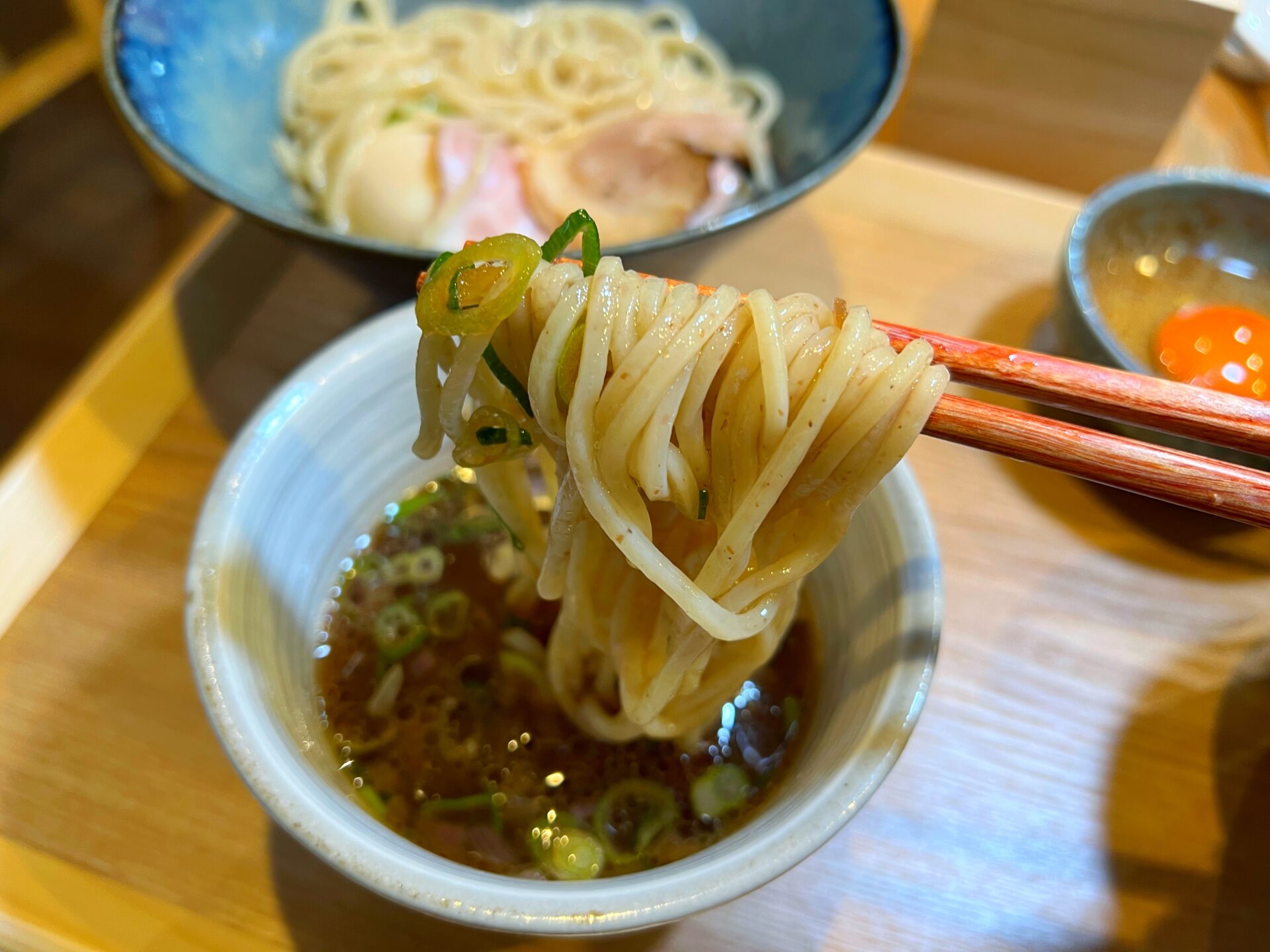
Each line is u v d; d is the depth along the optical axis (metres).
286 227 0.25
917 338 0.16
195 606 0.17
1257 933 0.20
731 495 0.16
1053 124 0.37
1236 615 0.25
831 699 0.19
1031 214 0.34
